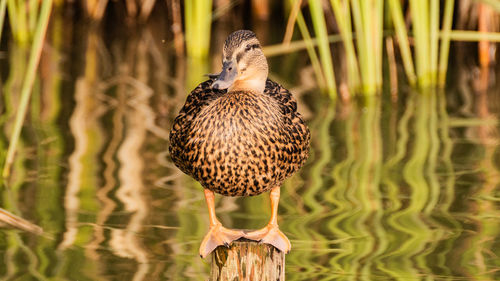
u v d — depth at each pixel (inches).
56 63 630.5
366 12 536.1
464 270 307.1
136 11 740.7
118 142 452.4
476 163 422.3
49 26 737.0
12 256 315.0
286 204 373.4
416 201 373.7
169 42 693.3
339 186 392.8
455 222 350.3
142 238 333.7
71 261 311.4
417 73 574.2
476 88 572.4
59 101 531.8
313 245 330.3
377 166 419.8
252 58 272.1
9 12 687.1
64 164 415.8
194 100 288.7
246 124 264.2
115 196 375.9
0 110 511.2
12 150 394.3
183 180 400.5
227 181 271.1
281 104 285.0
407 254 321.7
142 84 575.2
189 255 320.5
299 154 282.0
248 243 257.4
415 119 503.2
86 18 750.5
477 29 644.1
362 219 354.6
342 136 469.4
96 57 650.8
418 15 561.0
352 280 298.7
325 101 541.6
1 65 617.6
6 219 337.1
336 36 591.2
